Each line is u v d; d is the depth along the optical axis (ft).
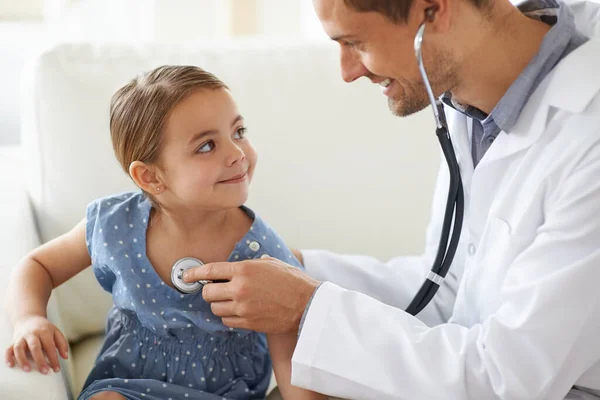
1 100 7.43
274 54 5.22
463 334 3.39
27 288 3.76
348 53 3.57
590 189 3.16
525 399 3.20
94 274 4.41
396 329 3.41
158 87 3.67
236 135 3.77
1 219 4.52
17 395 3.07
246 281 3.50
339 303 3.48
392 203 5.28
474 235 3.88
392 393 3.30
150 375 3.84
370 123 5.23
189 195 3.67
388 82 3.64
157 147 3.66
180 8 7.61
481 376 3.24
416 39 3.25
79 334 4.91
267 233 4.02
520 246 3.47
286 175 5.11
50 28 7.45
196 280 3.65
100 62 4.86
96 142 4.75
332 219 5.21
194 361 3.84
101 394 3.65
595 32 3.67
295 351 3.43
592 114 3.34
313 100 5.16
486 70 3.56
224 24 7.75
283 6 7.97
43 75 4.72
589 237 3.16
